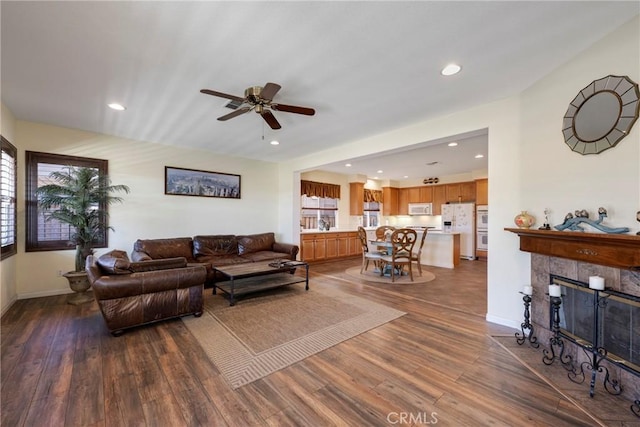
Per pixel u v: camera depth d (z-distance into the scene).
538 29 1.88
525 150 2.70
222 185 5.66
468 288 4.54
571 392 1.85
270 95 2.30
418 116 3.45
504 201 2.92
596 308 1.90
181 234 5.13
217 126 3.89
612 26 1.86
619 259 1.80
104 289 2.60
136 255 4.05
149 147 4.75
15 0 1.58
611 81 1.92
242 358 2.29
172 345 2.51
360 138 4.46
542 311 2.49
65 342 2.55
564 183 2.29
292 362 2.23
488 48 2.09
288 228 6.35
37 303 3.61
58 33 1.88
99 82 2.59
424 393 1.85
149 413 1.66
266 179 6.39
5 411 1.66
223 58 2.20
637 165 1.77
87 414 1.65
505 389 1.89
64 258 4.03
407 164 6.81
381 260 5.42
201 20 1.77
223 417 1.63
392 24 1.82
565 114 2.27
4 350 2.39
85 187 3.73
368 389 1.89
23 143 3.70
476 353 2.37
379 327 2.93
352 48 2.07
